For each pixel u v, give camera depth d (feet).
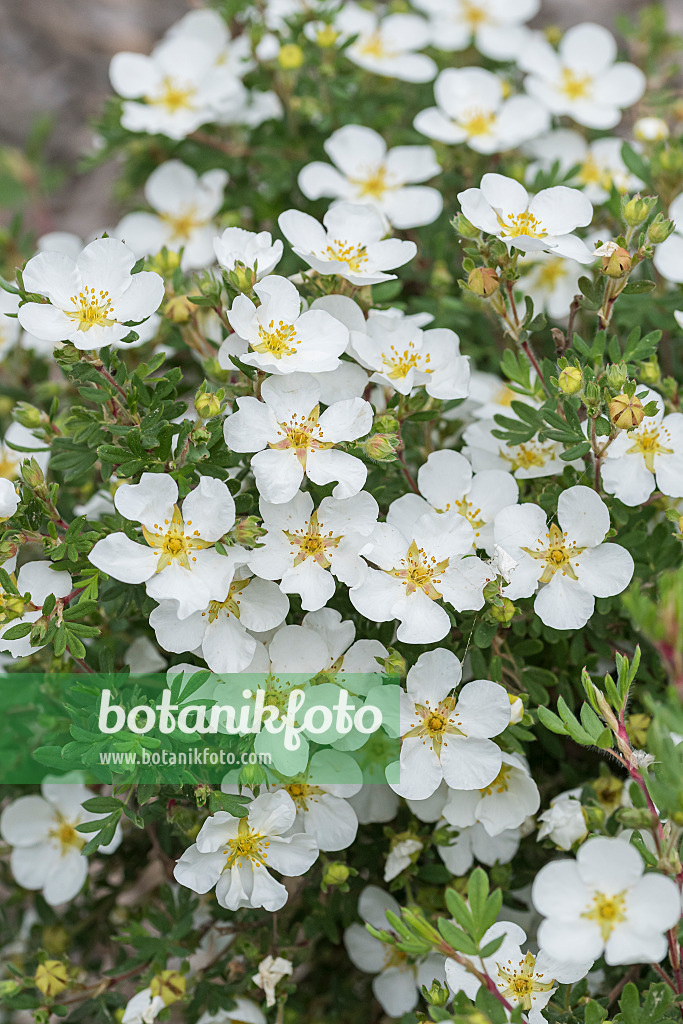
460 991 1.74
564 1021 1.82
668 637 1.65
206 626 1.81
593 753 2.06
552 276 2.21
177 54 2.37
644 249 1.86
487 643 1.84
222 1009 1.96
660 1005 1.74
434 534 1.82
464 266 1.87
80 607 1.83
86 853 1.83
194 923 2.03
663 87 2.66
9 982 1.97
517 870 1.98
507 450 1.95
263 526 1.81
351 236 1.93
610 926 1.67
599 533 1.83
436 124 2.29
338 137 2.25
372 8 2.57
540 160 2.34
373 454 1.81
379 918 1.97
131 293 1.83
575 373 1.83
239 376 1.92
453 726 1.82
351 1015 2.10
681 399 2.03
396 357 1.89
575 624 1.83
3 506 1.82
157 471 1.85
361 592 1.81
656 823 1.72
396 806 1.94
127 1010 1.92
